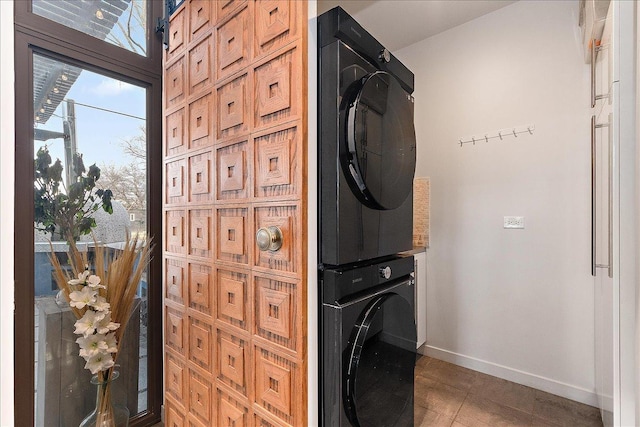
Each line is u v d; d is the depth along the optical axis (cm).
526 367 227
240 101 135
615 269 97
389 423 140
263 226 125
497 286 240
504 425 183
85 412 166
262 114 125
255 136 128
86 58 166
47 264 156
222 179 143
